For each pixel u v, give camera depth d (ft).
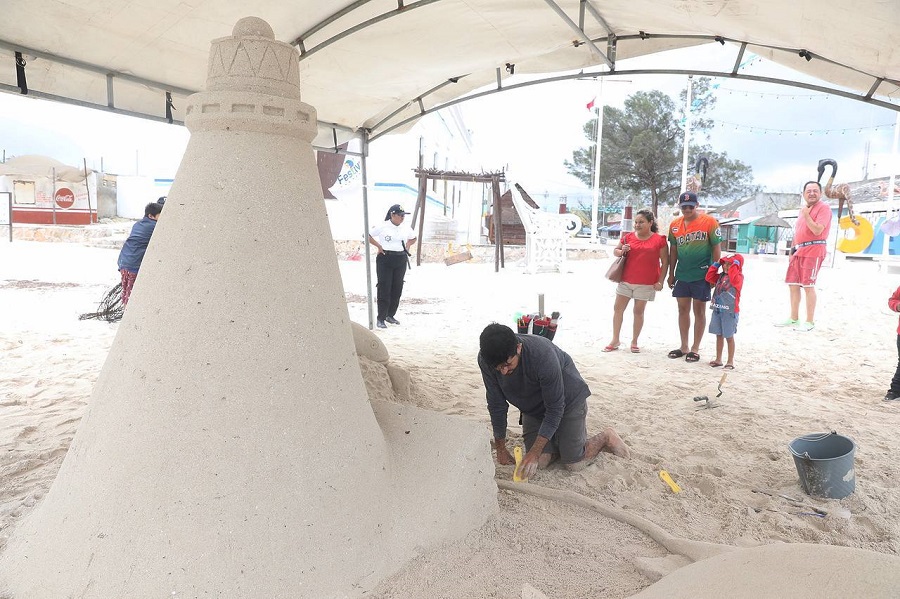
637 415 16.61
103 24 15.23
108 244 78.43
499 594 7.61
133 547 6.82
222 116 7.73
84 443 7.58
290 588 7.00
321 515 7.46
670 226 24.32
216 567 6.78
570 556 8.77
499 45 19.30
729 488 11.89
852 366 22.76
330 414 7.88
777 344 26.81
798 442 12.20
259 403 7.28
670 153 123.13
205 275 7.41
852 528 10.14
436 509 8.63
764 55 18.31
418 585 7.66
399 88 22.24
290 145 8.12
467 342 27.22
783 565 6.14
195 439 7.07
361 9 16.62
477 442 9.52
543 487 11.17
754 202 125.39
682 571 7.16
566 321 33.40
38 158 91.71
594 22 18.33
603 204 142.82
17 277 47.65
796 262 29.91
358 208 71.61
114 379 7.56
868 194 86.74
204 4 14.80
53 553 7.20
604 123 125.70
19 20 14.62
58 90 17.97
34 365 20.97
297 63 8.37
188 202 7.70
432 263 73.41
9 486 11.22
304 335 7.74
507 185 65.41
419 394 17.57
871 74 14.55
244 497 7.05
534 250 60.54
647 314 35.76
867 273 52.19
